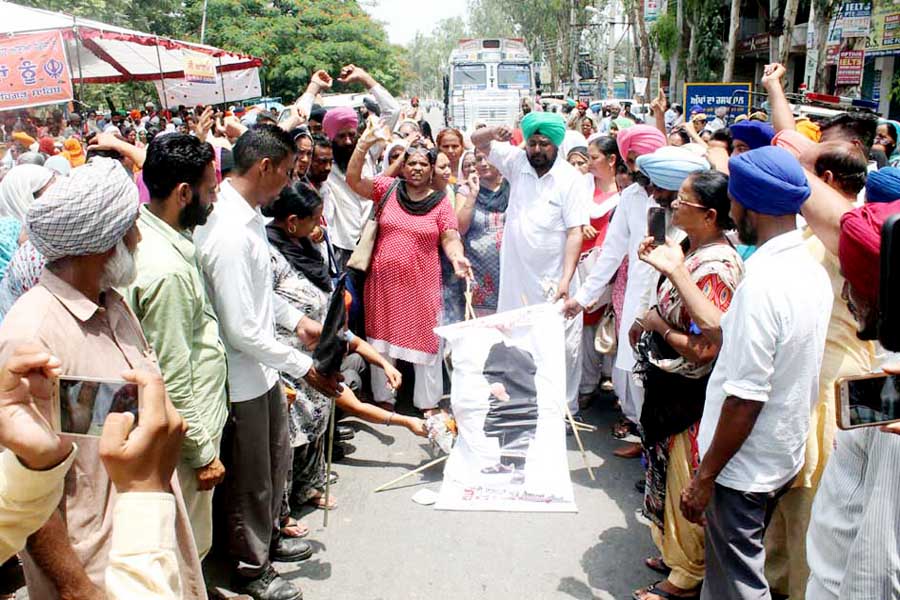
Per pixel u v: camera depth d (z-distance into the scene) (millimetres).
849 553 1668
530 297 5172
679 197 2998
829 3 14125
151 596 1318
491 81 20312
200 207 2684
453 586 3396
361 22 33906
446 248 4996
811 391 2457
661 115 6629
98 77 15023
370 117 5199
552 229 5020
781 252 2441
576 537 3801
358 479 4480
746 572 2531
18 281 3256
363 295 5281
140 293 2465
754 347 2338
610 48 36781
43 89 9047
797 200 2404
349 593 3348
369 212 5844
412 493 4285
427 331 5074
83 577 1765
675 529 3146
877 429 1636
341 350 3336
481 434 4184
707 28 25703
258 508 3199
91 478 1812
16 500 1424
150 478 1401
